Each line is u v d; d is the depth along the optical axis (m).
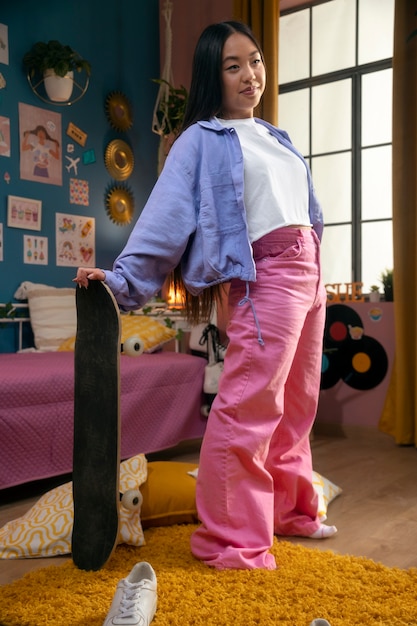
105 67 4.37
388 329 3.73
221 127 1.80
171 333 3.65
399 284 3.56
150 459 3.18
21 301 3.83
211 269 1.73
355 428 3.82
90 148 4.24
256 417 1.75
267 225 1.77
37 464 2.53
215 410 1.77
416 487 2.64
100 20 4.34
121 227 4.44
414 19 3.55
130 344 1.72
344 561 1.74
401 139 3.55
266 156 1.81
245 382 1.75
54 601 1.52
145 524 2.09
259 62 1.87
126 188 4.48
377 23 4.08
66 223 4.07
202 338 3.34
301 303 1.79
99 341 1.70
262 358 1.73
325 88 4.29
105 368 1.69
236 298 1.81
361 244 4.16
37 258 3.91
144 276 1.72
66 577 1.67
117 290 1.68
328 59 4.27
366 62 4.12
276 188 1.79
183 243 1.73
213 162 1.78
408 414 3.56
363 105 4.15
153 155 4.71
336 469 2.97
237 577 1.63
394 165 3.57
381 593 1.53
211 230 1.74
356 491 2.57
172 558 1.80
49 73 3.86
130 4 4.56
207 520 1.76
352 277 4.17
